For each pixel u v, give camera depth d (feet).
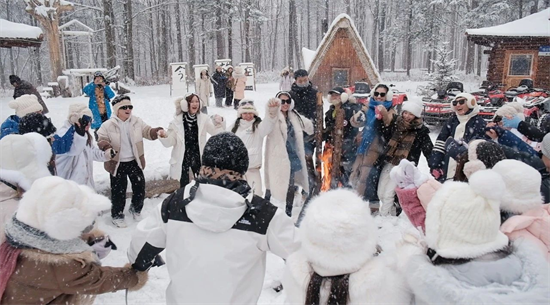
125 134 18.66
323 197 7.11
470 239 6.51
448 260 6.64
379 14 200.13
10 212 8.19
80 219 6.93
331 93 20.31
